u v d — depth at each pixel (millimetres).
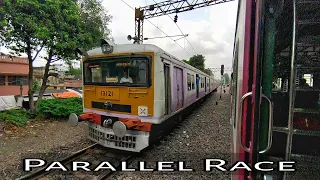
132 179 3830
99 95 5199
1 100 10758
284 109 1536
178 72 6910
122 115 4773
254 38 1354
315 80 1531
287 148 1479
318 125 1473
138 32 13789
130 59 4688
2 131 6840
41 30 7703
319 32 1425
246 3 1383
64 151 5219
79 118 5023
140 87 4574
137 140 4539
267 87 1363
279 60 1489
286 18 1401
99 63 5199
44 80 9844
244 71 1408
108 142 4902
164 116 5008
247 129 1385
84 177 3850
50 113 9141
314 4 1358
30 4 7590
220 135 6758
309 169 1484
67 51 9180
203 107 13930
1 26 7281
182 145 5746
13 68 19312
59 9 8312
